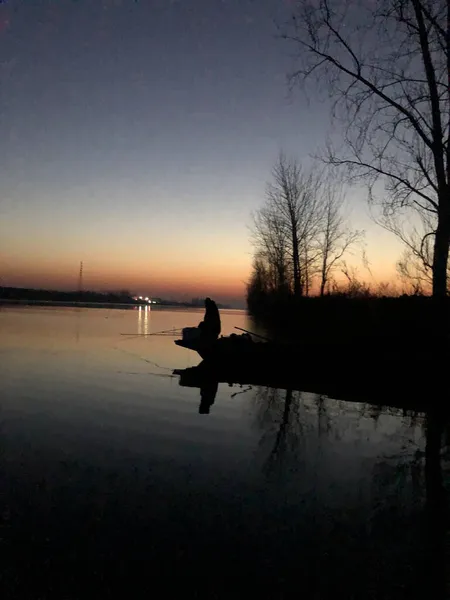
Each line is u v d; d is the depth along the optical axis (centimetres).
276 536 473
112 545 448
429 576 412
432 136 1309
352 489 603
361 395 1221
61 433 807
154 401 1092
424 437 859
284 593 387
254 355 1510
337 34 1309
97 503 534
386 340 1585
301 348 1547
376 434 874
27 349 1950
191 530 480
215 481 614
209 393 1220
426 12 1176
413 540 471
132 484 593
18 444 740
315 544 461
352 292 2498
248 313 6731
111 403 1048
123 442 770
